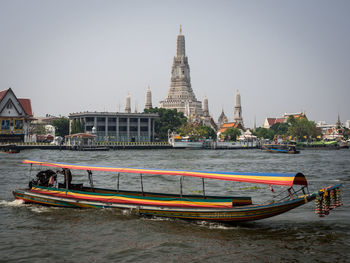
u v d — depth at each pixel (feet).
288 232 63.10
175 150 447.01
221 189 109.91
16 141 398.62
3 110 395.14
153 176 141.90
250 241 58.70
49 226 66.74
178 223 67.92
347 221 69.51
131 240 59.21
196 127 508.53
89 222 68.85
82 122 481.05
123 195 74.69
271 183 63.26
